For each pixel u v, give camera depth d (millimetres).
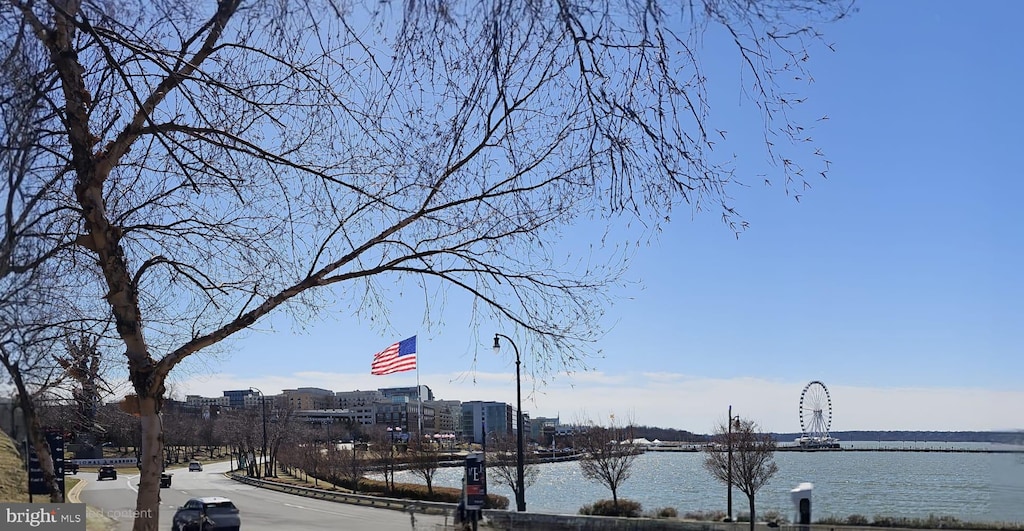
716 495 67375
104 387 8641
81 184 6316
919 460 155125
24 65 5059
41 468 8211
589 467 50969
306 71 6441
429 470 52781
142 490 6496
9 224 4836
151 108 6562
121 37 6059
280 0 5418
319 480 69750
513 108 5223
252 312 6656
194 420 101062
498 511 28156
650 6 4211
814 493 66625
